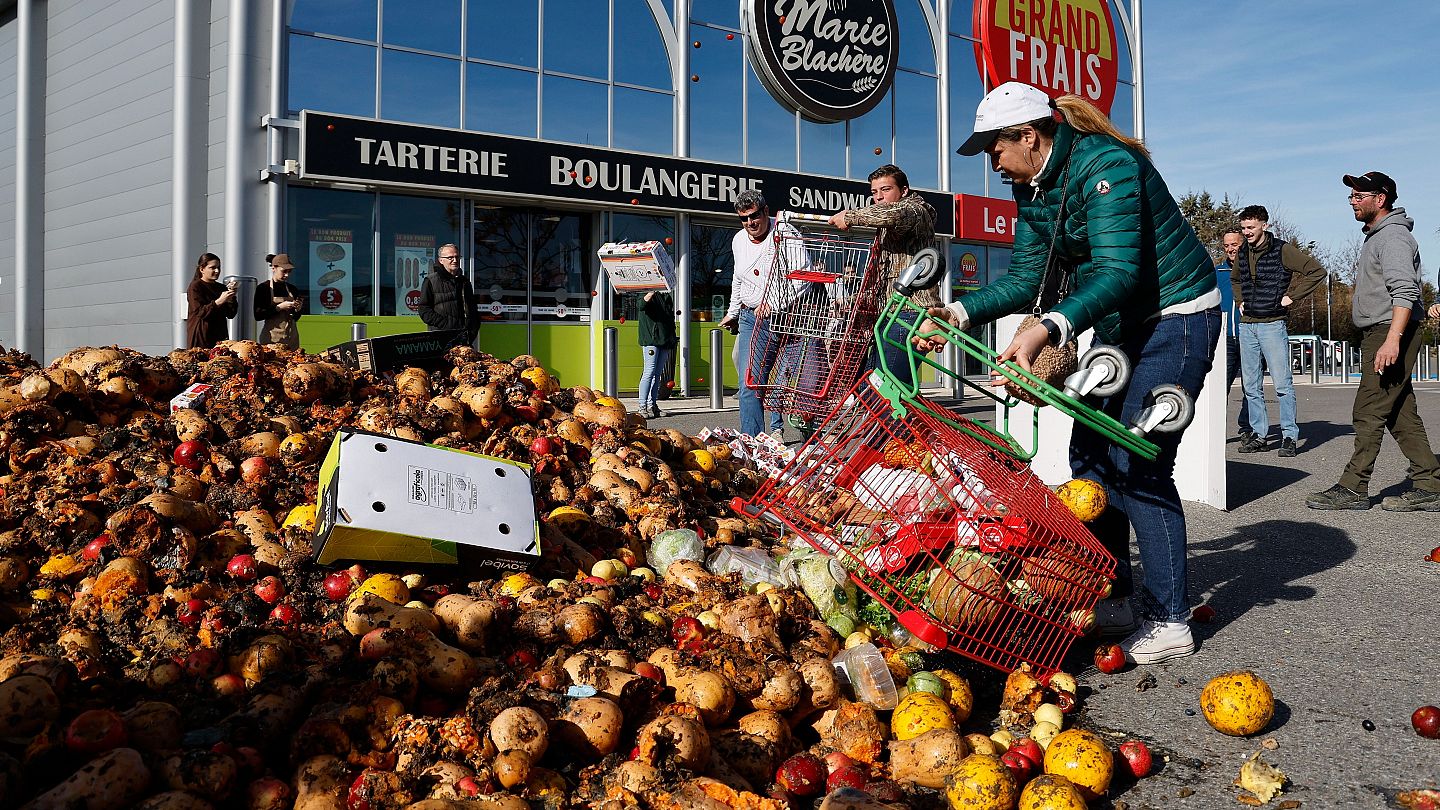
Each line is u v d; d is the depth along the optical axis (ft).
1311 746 10.58
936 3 70.44
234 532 12.15
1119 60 82.12
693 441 21.04
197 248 46.39
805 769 9.27
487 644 10.48
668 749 8.75
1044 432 26.11
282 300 38.73
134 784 7.45
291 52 46.16
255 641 9.55
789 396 23.11
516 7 53.26
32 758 7.71
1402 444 24.23
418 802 7.67
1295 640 14.08
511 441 16.22
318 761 8.14
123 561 10.74
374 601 10.21
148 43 50.08
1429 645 13.70
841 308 22.47
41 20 59.21
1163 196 13.02
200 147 46.39
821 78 63.87
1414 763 10.07
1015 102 12.92
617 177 54.85
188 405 14.85
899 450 11.91
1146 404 11.88
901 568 11.73
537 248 54.34
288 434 14.98
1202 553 19.85
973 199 70.33
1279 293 34.86
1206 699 11.16
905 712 10.23
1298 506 24.79
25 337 59.47
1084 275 13.52
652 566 14.61
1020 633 12.13
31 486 12.28
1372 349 24.06
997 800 8.72
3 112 64.03
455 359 19.34
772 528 17.16
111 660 9.54
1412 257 23.53
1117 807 9.41
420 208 50.06
